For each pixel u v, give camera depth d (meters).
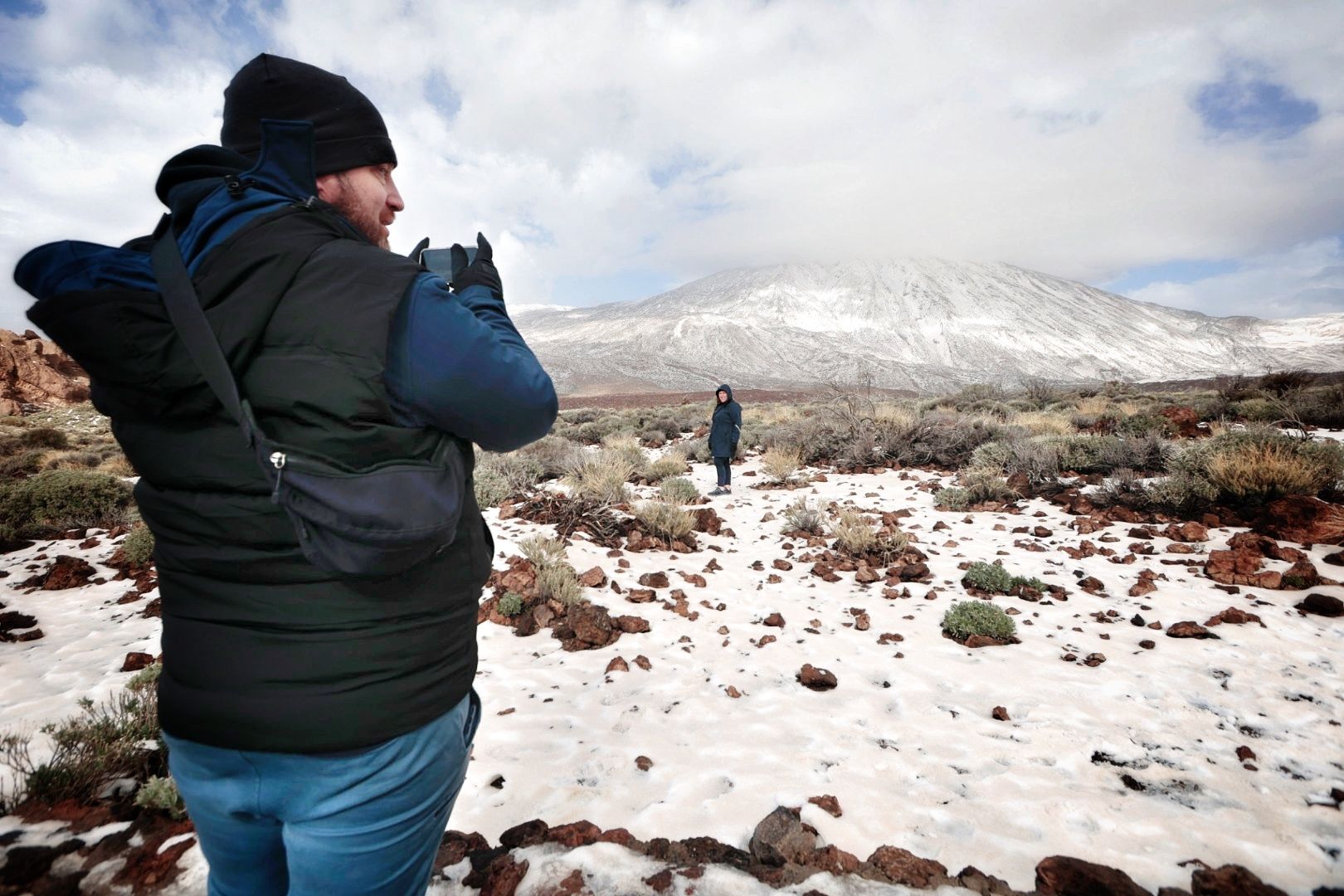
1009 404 25.39
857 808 2.96
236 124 1.16
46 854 2.51
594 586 6.62
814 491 11.84
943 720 3.86
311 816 1.00
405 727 1.01
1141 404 20.27
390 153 1.25
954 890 2.36
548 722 3.94
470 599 1.15
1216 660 4.39
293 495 0.84
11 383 49.03
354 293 0.91
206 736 0.96
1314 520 6.66
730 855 2.58
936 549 7.66
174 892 2.34
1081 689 4.15
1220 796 2.98
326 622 0.93
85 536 9.30
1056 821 2.83
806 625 5.59
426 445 1.02
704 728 3.86
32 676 4.49
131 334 0.83
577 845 2.65
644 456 15.57
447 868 2.54
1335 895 2.33
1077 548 7.21
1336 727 3.50
